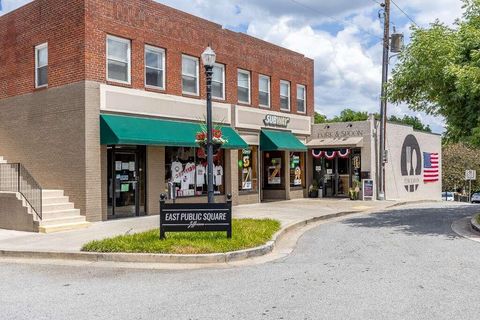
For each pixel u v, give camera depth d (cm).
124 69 1641
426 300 654
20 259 1027
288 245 1155
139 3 1678
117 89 1587
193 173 1906
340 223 1583
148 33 1705
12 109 1736
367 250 1058
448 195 4694
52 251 1024
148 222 1503
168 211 1078
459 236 1237
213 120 1972
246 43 2189
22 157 1684
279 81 2411
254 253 1009
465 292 692
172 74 1794
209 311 621
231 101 2080
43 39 1628
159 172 1739
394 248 1074
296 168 2598
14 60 1738
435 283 746
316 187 2667
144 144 1563
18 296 716
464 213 1830
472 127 1512
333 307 628
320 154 2589
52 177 1584
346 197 2591
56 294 724
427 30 1595
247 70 2206
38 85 1666
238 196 2134
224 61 2048
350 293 696
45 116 1612
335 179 2633
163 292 725
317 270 862
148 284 780
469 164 5100
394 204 2278
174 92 1797
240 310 623
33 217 1364
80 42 1508
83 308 645
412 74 1591
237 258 977
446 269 846
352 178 2577
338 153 2533
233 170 2072
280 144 2255
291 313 606
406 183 2925
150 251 986
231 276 830
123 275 852
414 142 3042
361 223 1566
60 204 1468
